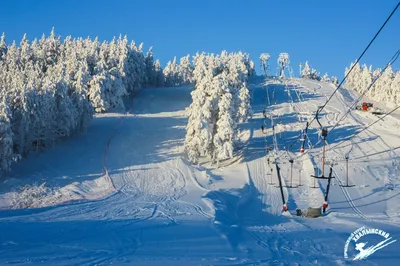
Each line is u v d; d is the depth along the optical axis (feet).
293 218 114.11
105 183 153.48
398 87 320.09
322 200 138.10
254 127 220.64
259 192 147.74
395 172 171.42
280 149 190.70
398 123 239.50
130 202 126.11
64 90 184.44
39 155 173.68
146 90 327.88
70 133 196.34
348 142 202.49
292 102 276.62
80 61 251.39
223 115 170.71
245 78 292.40
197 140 171.22
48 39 318.65
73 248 55.31
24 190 142.31
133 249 56.13
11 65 267.18
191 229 78.64
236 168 172.24
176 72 392.27
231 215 111.55
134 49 325.83
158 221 90.07
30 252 51.70
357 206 133.59
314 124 227.81
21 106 164.66
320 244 67.51
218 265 46.91
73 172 162.20
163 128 218.79
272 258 53.83
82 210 109.91
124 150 186.39
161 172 165.99
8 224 80.43
